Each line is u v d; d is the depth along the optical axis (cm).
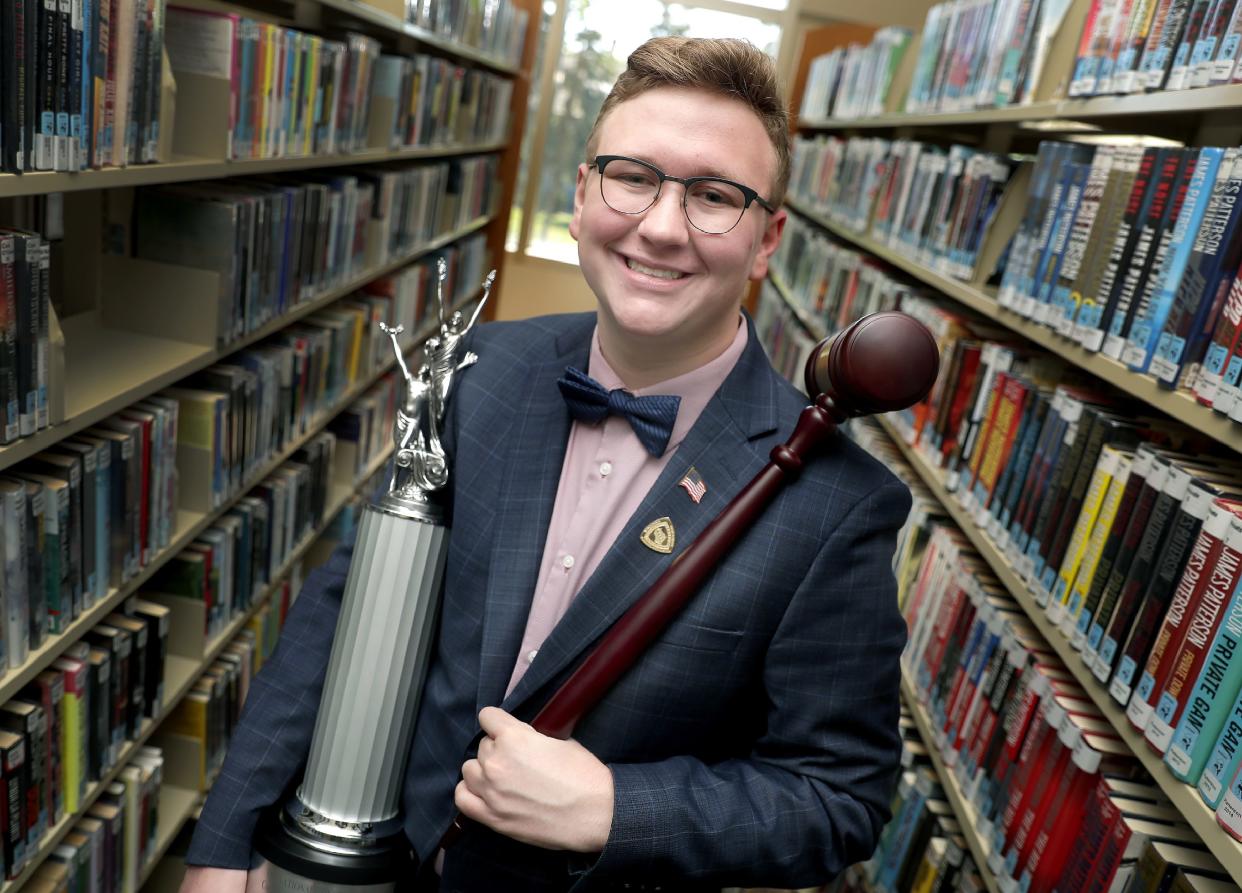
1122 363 135
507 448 105
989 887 149
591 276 96
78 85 135
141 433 171
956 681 182
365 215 295
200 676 219
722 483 97
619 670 91
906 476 246
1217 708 99
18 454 133
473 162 478
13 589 138
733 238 90
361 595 102
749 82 90
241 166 196
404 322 372
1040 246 170
